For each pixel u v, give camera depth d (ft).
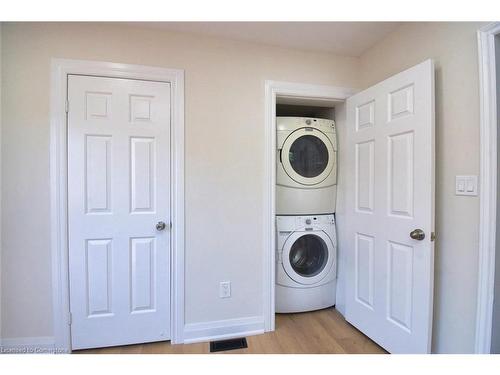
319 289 6.89
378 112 5.25
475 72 3.83
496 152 3.65
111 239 5.18
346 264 6.44
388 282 5.04
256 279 5.85
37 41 4.81
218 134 5.60
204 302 5.58
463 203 3.99
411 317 4.53
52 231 4.92
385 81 5.06
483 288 3.70
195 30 5.29
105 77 5.06
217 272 5.64
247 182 5.77
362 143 5.74
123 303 5.25
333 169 7.02
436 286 4.43
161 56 5.29
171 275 5.43
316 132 6.80
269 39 5.63
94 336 5.14
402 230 4.71
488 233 3.66
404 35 5.06
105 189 5.12
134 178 5.24
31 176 4.84
